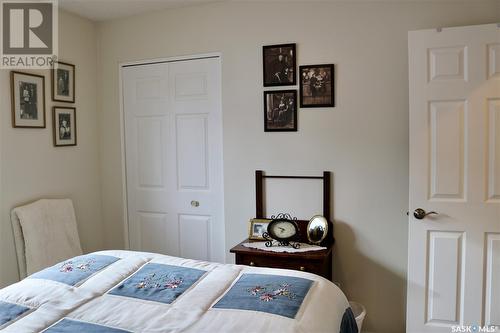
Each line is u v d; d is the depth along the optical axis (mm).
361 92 2500
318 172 2615
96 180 3211
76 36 2990
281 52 2645
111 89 3170
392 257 2496
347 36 2506
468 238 2227
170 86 2990
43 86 2697
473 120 2182
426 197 2279
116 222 3236
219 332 1226
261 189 2742
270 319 1293
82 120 3057
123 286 1594
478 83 2162
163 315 1347
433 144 2256
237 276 1722
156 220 3125
